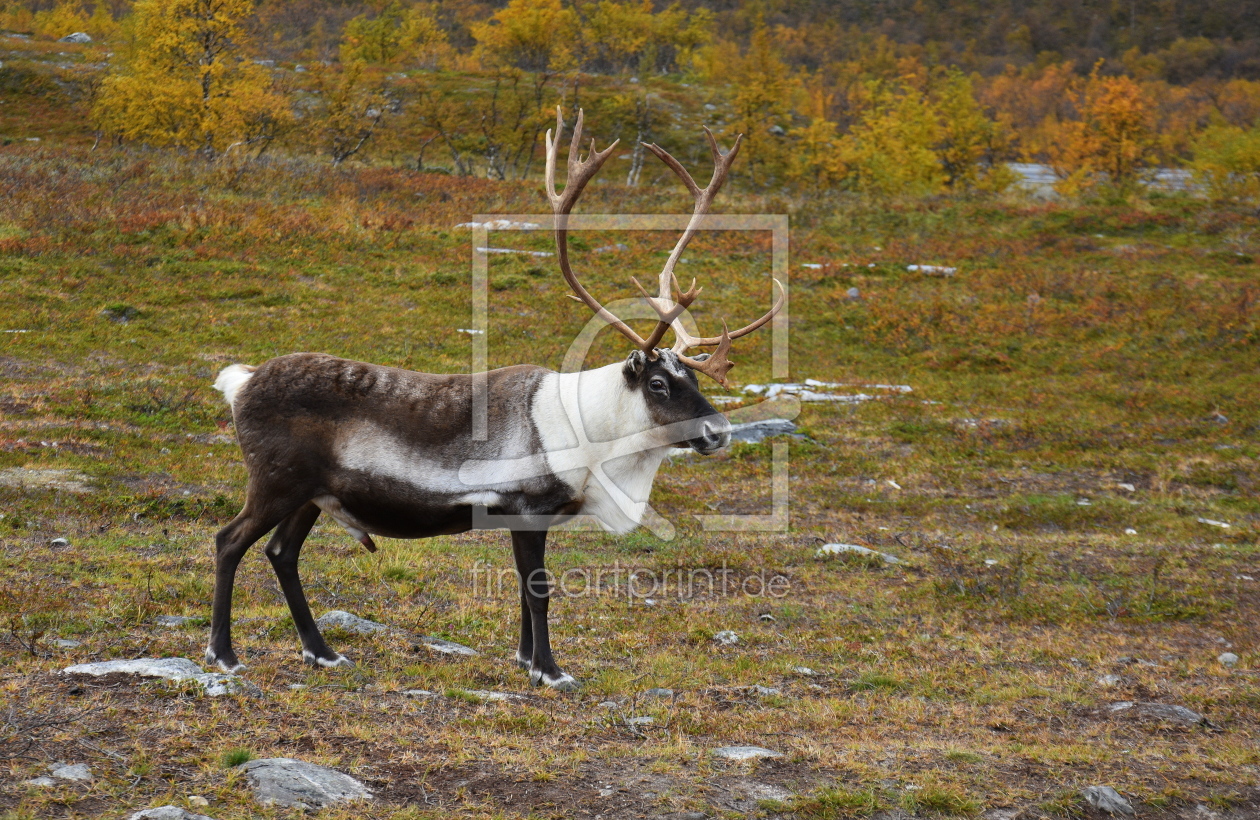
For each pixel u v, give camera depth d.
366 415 8.35
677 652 10.16
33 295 23.14
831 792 6.62
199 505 13.78
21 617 8.95
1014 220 37.75
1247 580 13.69
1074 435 21.41
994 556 14.63
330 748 6.74
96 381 19.06
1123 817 6.69
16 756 6.08
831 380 24.52
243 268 26.69
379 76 71.56
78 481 14.20
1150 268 32.44
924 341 27.02
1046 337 27.34
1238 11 198.38
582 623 10.94
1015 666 10.30
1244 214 38.25
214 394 19.20
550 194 9.52
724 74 89.50
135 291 24.42
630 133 68.75
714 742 7.64
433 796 6.21
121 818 5.50
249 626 9.48
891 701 8.98
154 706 7.07
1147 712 8.83
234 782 6.00
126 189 31.41
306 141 48.38
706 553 13.99
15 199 28.91
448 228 32.38
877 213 38.56
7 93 56.84
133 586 10.33
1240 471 19.45
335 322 24.36
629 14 94.19
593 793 6.43
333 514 8.55
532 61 84.00
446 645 9.59
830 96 111.44
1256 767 7.61
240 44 44.66
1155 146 77.62
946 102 67.81
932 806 6.61
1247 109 111.88
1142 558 14.67
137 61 42.75
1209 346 26.41
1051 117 113.19
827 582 13.16
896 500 17.59
